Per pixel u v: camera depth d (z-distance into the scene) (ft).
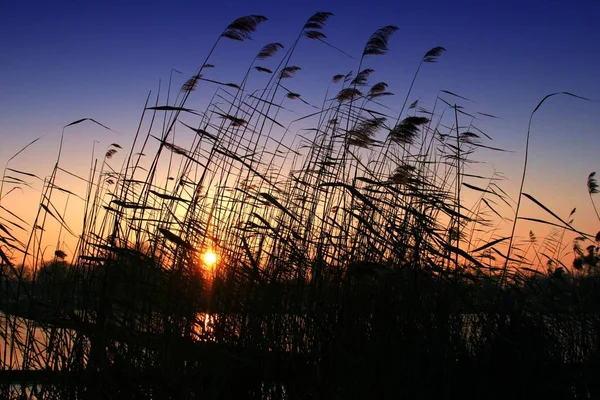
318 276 20.72
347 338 19.13
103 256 19.11
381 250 21.91
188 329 18.03
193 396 16.89
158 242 20.68
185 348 17.66
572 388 20.52
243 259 22.11
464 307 21.17
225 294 19.77
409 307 19.89
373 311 19.98
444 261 21.79
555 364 21.11
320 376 18.61
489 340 20.68
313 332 19.56
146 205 20.83
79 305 18.93
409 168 24.70
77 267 19.72
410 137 24.31
